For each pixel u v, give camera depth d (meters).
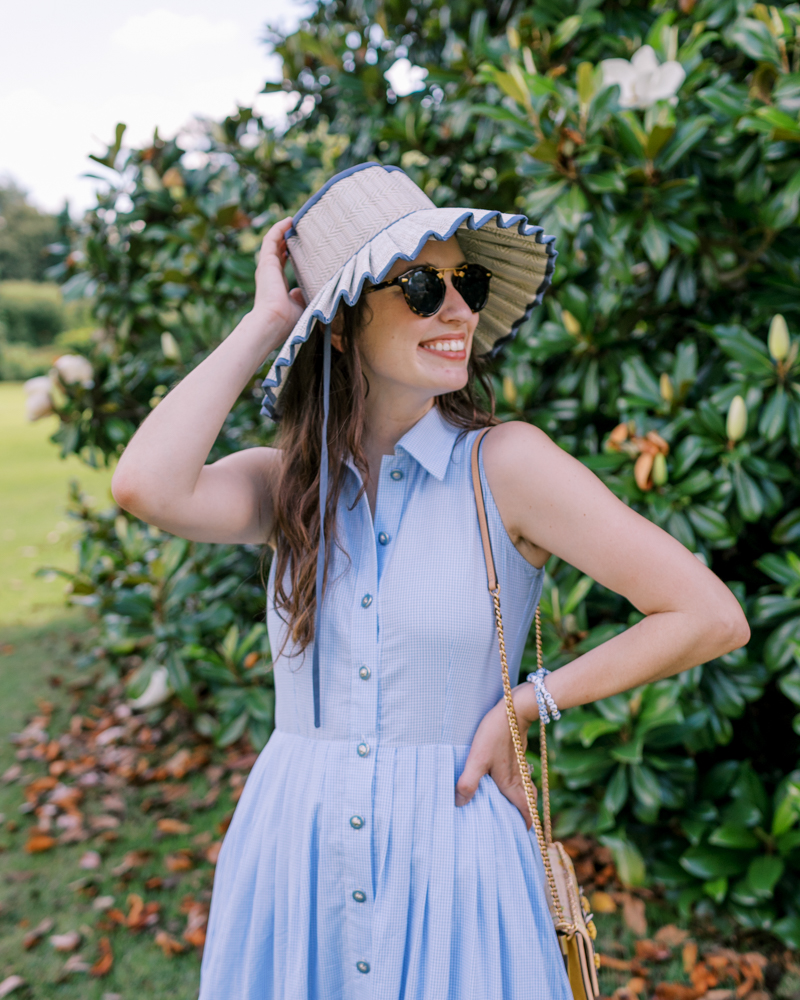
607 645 1.06
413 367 1.12
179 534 1.22
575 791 2.64
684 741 2.45
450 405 1.28
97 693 4.57
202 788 3.56
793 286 2.37
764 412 2.19
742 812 2.38
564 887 1.15
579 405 2.68
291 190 3.67
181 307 3.76
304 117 3.96
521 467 1.09
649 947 2.39
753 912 2.32
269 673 3.25
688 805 2.51
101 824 3.28
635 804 2.46
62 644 5.44
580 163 2.20
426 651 1.08
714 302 2.70
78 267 3.99
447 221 1.02
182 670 3.35
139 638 3.49
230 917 1.20
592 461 2.37
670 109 2.13
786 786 2.36
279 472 1.27
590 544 1.04
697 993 2.20
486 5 3.11
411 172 3.29
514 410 2.70
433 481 1.14
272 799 1.19
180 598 3.36
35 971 2.49
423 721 1.09
